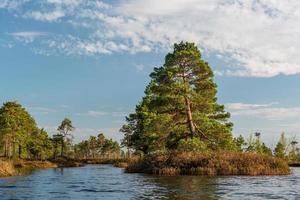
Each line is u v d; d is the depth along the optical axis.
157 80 49.84
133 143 76.94
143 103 70.19
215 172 40.44
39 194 23.33
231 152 43.69
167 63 49.69
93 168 71.31
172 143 49.19
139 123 71.25
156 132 48.78
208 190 24.58
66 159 123.25
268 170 40.97
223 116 50.94
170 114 49.06
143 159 48.22
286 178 35.19
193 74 49.97
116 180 34.41
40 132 128.38
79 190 25.64
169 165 42.84
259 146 106.50
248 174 40.34
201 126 48.09
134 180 33.97
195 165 41.78
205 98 48.75
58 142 130.00
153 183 30.27
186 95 47.53
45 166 76.69
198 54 49.50
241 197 21.06
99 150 176.75
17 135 93.94
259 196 21.55
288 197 21.11
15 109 96.31
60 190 25.64
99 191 24.91
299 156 124.19
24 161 81.12
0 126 92.19
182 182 30.84
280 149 123.62
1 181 32.84
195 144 44.41
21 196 22.30
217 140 47.84
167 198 20.69
